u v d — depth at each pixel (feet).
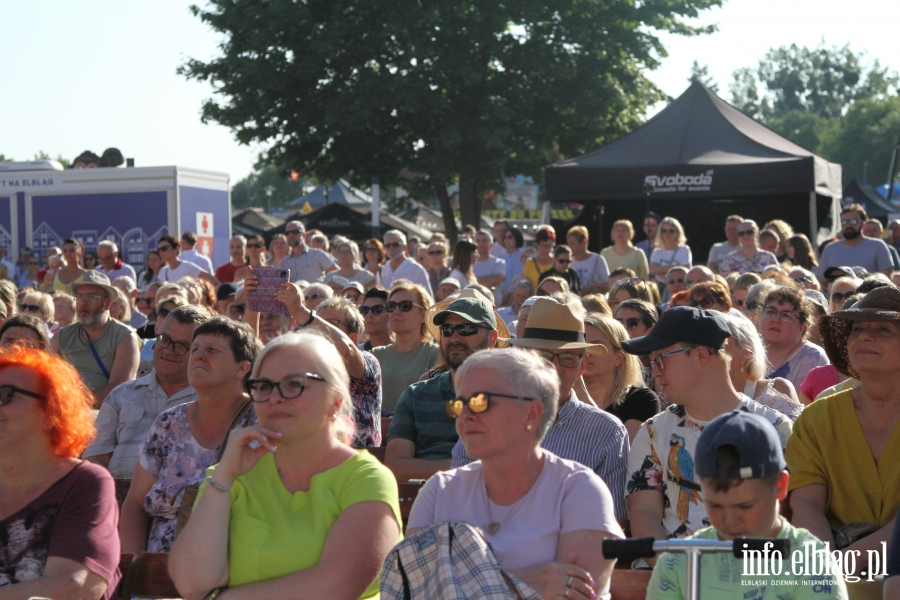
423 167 109.60
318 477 12.39
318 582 11.65
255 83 104.63
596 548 11.47
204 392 16.43
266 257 58.44
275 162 111.75
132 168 63.16
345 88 103.24
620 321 22.34
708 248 65.10
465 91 107.04
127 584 13.17
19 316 23.22
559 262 39.91
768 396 16.31
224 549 12.03
